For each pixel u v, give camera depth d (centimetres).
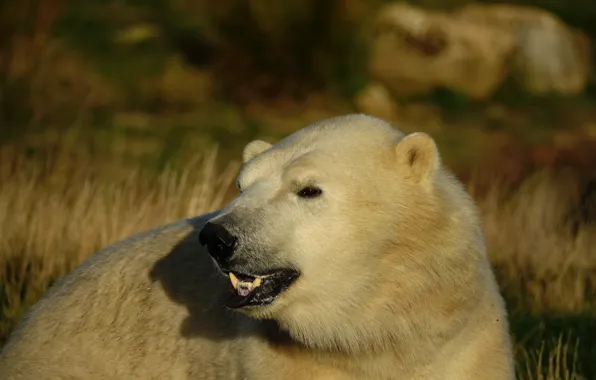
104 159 2358
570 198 1981
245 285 721
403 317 725
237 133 2886
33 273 1216
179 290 809
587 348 1129
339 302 723
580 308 1307
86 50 3262
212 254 706
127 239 888
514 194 1886
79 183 1641
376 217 720
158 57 3303
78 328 831
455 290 723
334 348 728
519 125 3234
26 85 2894
